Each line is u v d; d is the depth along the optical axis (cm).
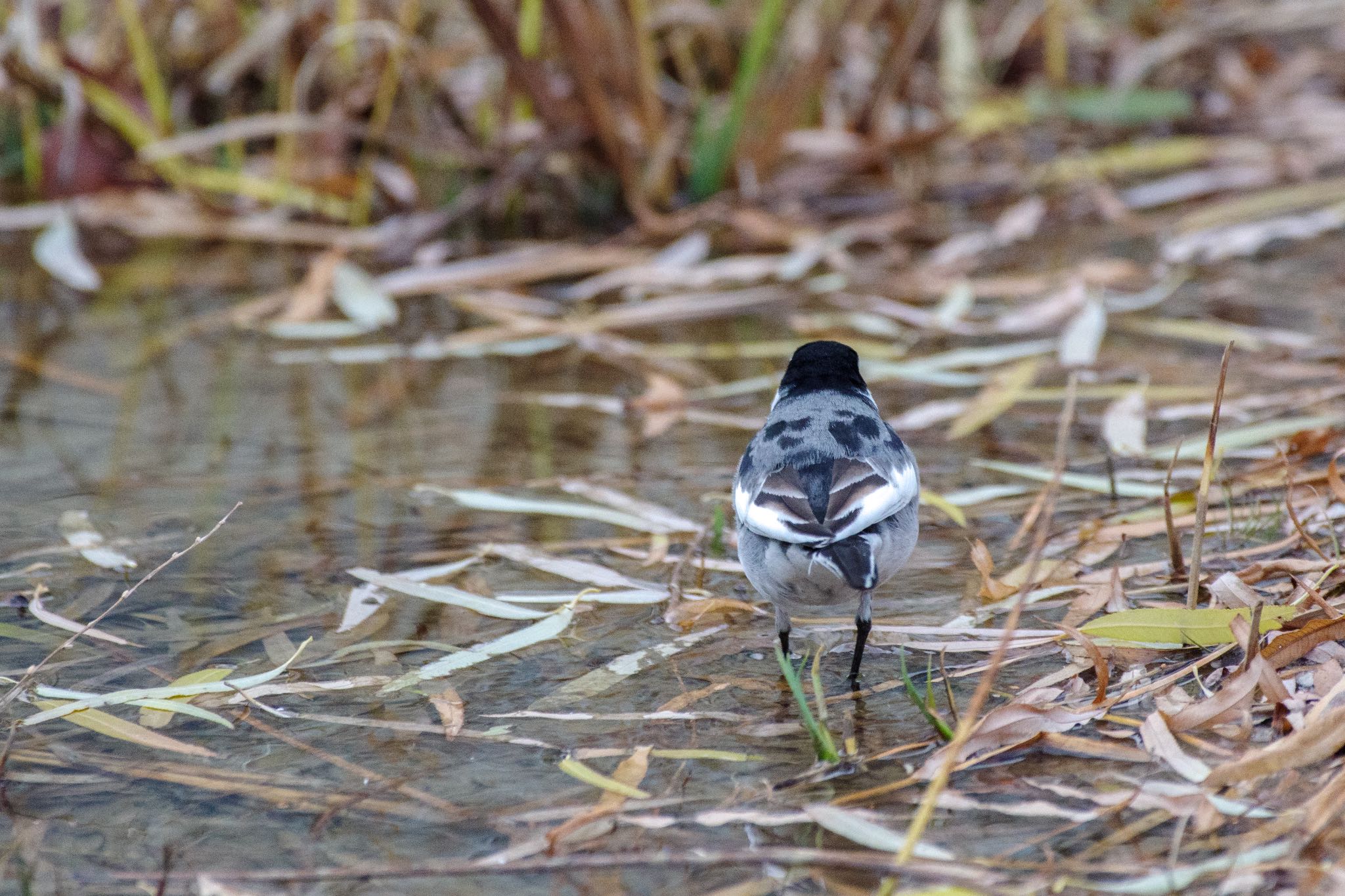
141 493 1083
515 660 838
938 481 1084
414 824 666
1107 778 679
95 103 1795
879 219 1803
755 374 1353
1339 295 1462
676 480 1105
